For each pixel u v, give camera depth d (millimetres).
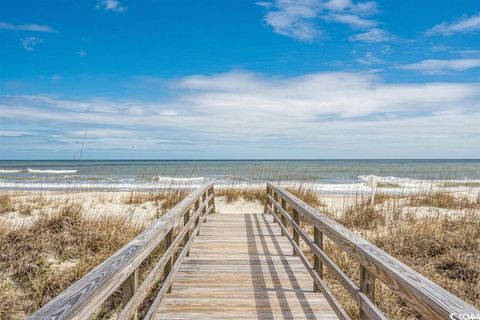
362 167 56344
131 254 2174
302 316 3441
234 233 7332
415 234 6660
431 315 1363
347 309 4152
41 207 10328
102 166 60281
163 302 3754
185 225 4934
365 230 7398
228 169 48500
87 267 5113
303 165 65938
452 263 5500
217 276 4609
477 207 10805
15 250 5332
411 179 30453
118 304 4484
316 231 3748
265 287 4215
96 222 6781
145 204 12016
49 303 1393
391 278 1778
